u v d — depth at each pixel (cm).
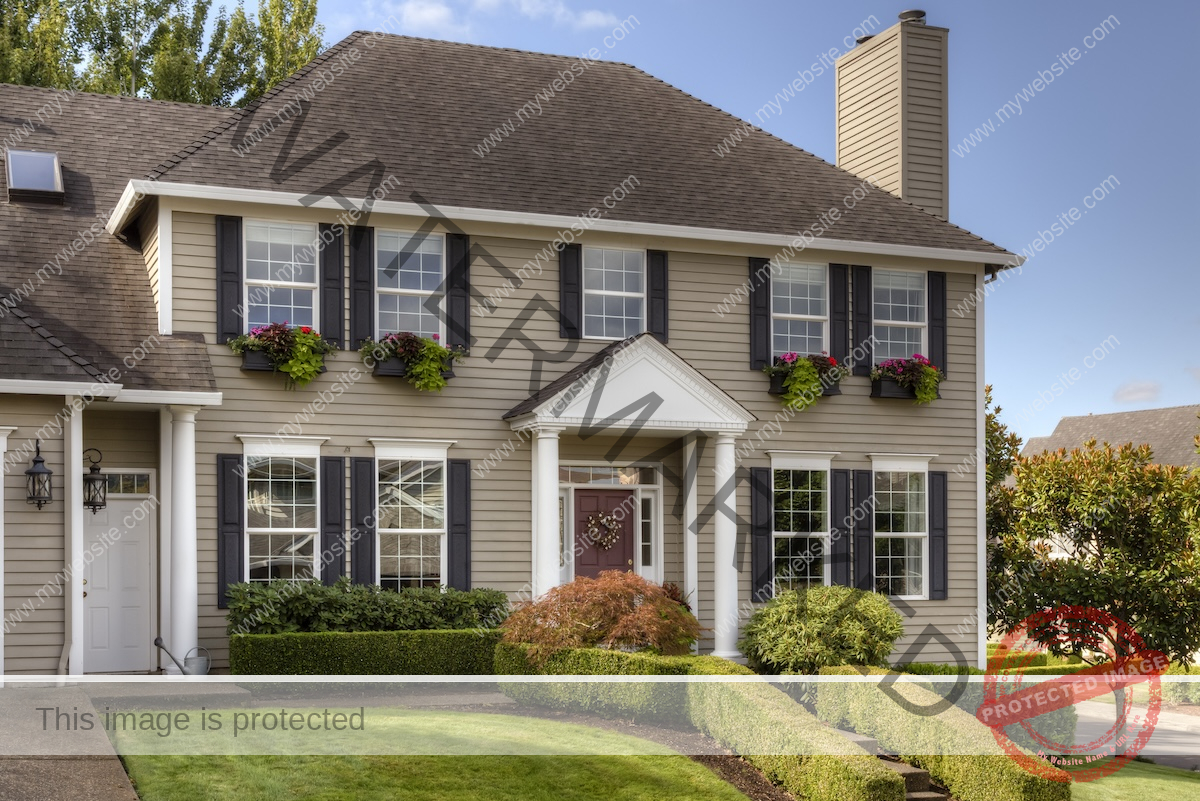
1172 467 2075
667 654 1285
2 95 1772
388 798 901
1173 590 1986
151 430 1499
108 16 2794
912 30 2034
